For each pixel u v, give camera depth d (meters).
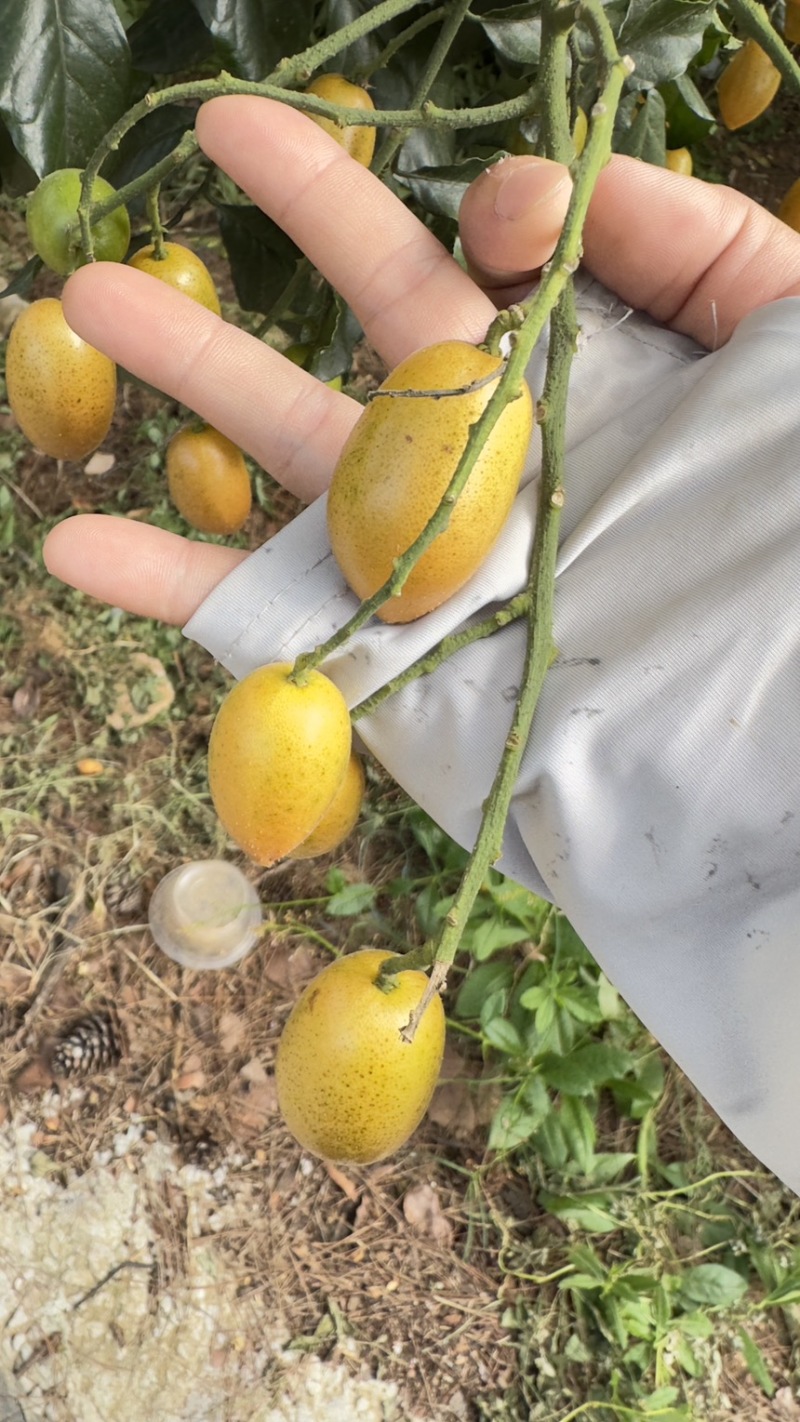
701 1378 0.36
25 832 0.39
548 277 0.12
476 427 0.12
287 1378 0.35
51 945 0.38
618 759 0.17
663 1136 0.39
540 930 0.38
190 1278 0.36
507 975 0.38
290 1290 0.36
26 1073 0.37
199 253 0.42
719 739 0.16
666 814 0.17
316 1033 0.15
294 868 0.40
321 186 0.19
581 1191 0.37
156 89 0.34
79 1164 0.36
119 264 0.19
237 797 0.14
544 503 0.15
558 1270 0.37
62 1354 0.35
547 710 0.18
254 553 0.19
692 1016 0.17
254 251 0.29
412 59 0.27
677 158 0.30
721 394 0.18
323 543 0.18
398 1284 0.36
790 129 0.49
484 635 0.16
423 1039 0.15
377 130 0.27
